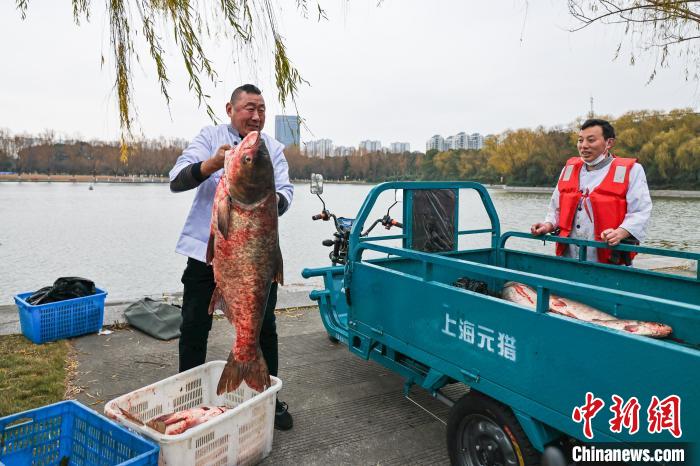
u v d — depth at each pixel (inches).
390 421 133.6
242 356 97.7
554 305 119.9
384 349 129.3
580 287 77.6
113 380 157.8
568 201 155.3
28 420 97.3
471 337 97.8
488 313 93.7
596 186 150.7
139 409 108.5
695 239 564.4
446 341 104.2
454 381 110.7
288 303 254.5
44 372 160.1
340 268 179.9
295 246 671.8
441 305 105.0
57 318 189.3
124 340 193.8
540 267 153.1
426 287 109.2
